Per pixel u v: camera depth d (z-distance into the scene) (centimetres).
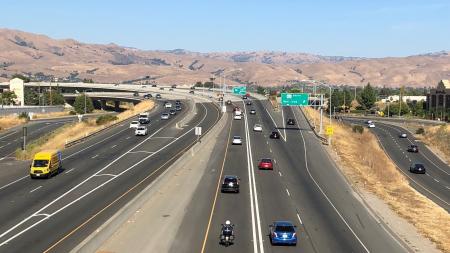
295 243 3578
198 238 3706
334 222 4325
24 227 3859
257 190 5500
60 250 3278
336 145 9231
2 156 8056
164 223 4088
